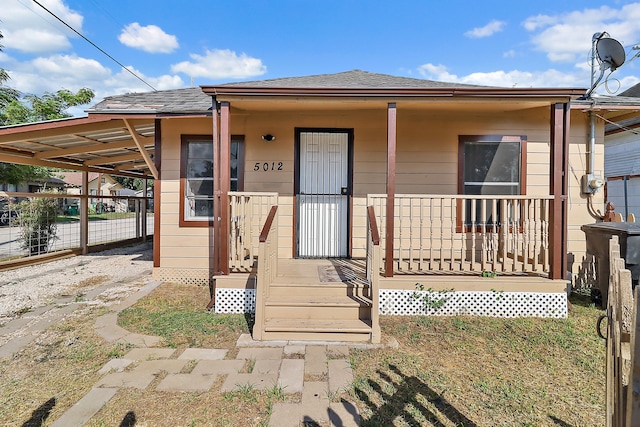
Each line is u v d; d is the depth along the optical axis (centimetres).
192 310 473
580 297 549
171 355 343
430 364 327
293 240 598
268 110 547
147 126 639
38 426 238
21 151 736
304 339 372
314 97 452
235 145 598
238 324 421
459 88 442
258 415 250
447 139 590
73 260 880
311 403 263
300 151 600
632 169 846
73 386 288
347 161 602
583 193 583
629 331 155
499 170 593
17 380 298
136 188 4822
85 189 974
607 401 179
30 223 848
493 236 471
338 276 474
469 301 455
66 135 593
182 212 603
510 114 584
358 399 269
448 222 591
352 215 597
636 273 455
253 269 485
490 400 270
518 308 453
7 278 673
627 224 498
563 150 455
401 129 592
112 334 392
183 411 254
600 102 530
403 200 589
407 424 240
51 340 378
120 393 276
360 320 403
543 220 473
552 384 294
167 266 609
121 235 1375
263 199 594
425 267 511
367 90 447
